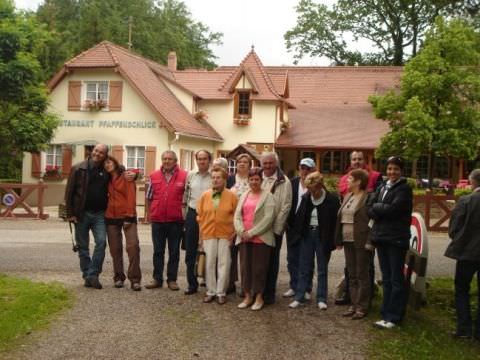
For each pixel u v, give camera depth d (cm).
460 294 677
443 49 2162
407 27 4009
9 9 1989
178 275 961
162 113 2434
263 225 732
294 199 787
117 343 618
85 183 817
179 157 2514
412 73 2178
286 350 607
